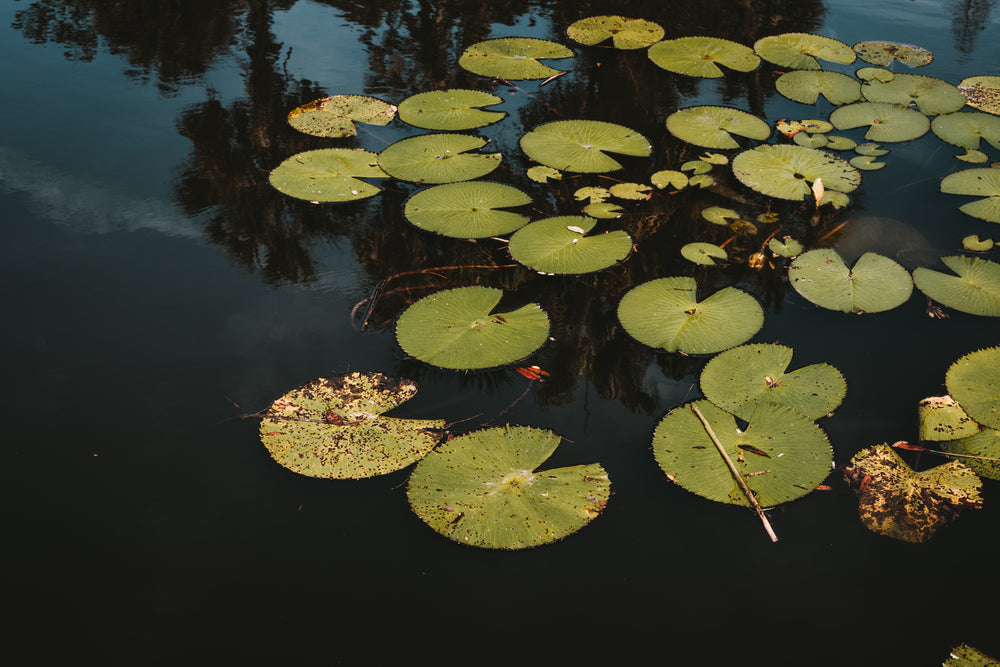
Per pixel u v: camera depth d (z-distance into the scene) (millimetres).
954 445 2367
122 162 3738
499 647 1838
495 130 4074
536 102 4340
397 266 3125
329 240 3266
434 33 5172
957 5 5656
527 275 3096
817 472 2254
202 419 2412
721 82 4582
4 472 2223
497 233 3244
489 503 2145
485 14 5484
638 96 4414
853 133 4094
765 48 4895
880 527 2131
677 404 2504
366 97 4301
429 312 2820
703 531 2113
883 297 2934
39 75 4539
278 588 1956
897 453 2348
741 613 1919
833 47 4879
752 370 2590
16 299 2863
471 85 4508
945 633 1874
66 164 3701
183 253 3154
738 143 4012
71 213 3361
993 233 3324
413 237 3301
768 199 3588
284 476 2244
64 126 4016
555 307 2928
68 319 2785
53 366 2582
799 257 3125
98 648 1812
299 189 3521
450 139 3924
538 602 1938
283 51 4887
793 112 4262
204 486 2207
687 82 4586
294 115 4113
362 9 5574
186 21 5312
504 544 2039
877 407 2500
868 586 1979
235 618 1890
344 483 2229
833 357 2682
